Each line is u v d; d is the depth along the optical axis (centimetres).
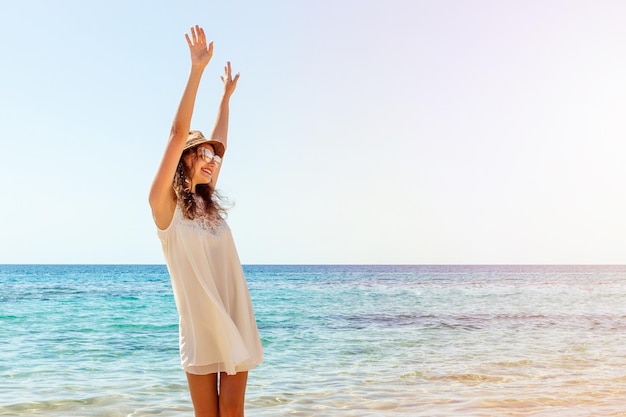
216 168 328
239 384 304
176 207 301
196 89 295
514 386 734
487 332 1424
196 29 295
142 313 2038
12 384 769
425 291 3550
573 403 627
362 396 678
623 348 1110
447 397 666
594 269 11638
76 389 733
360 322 1703
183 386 753
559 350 1088
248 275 7456
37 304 2414
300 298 2912
